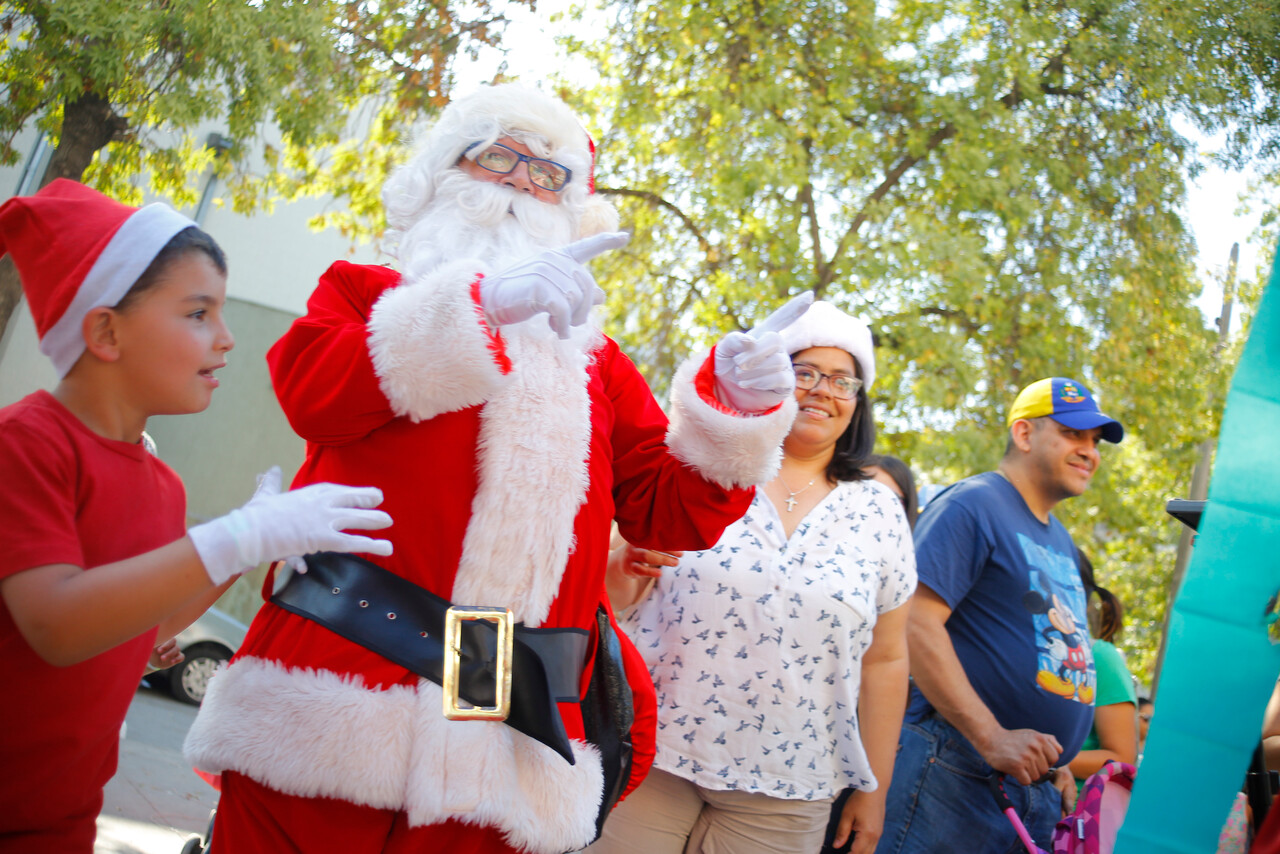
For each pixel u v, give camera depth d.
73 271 1.73
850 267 10.15
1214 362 11.65
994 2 10.84
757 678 2.72
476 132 2.01
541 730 1.66
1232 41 10.41
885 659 3.09
